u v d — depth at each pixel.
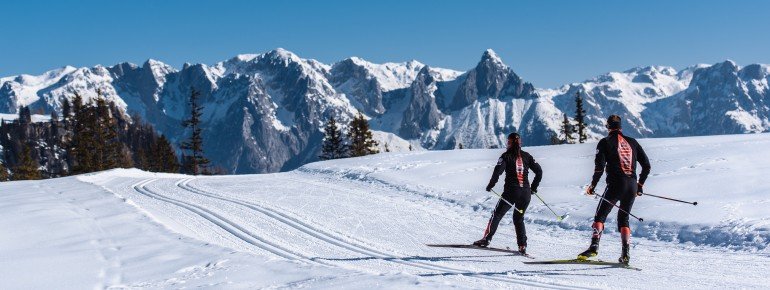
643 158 8.23
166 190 21.66
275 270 6.58
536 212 14.57
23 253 8.27
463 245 10.40
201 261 7.22
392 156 33.50
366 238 11.93
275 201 17.75
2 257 8.03
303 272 6.42
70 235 9.59
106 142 79.00
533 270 8.44
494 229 10.16
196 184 24.08
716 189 14.46
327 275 6.21
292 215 14.65
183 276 6.57
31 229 10.26
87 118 78.19
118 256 7.81
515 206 9.81
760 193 13.23
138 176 30.39
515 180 9.78
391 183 22.80
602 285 7.40
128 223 10.69
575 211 14.01
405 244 11.27
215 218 14.31
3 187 22.72
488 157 28.75
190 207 16.36
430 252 10.32
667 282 7.60
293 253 10.34
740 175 15.84
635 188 8.15
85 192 17.67
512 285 7.44
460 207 17.08
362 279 5.92
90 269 7.13
